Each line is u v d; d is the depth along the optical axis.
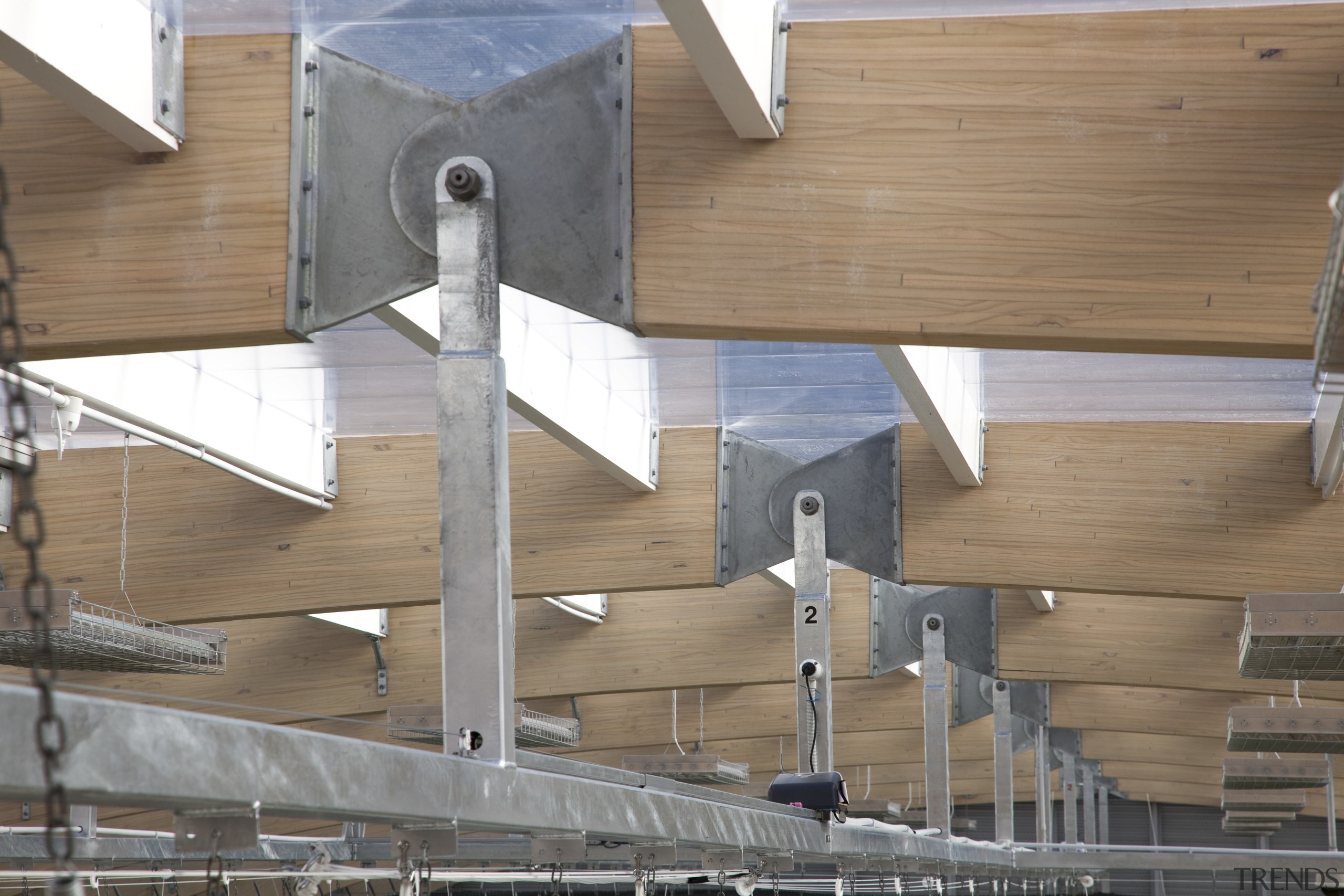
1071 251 4.59
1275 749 10.91
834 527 10.13
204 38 5.02
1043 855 16.50
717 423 10.44
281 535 10.34
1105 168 4.62
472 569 4.28
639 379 9.34
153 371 8.35
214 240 4.91
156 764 2.45
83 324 4.90
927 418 8.17
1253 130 4.55
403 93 4.91
